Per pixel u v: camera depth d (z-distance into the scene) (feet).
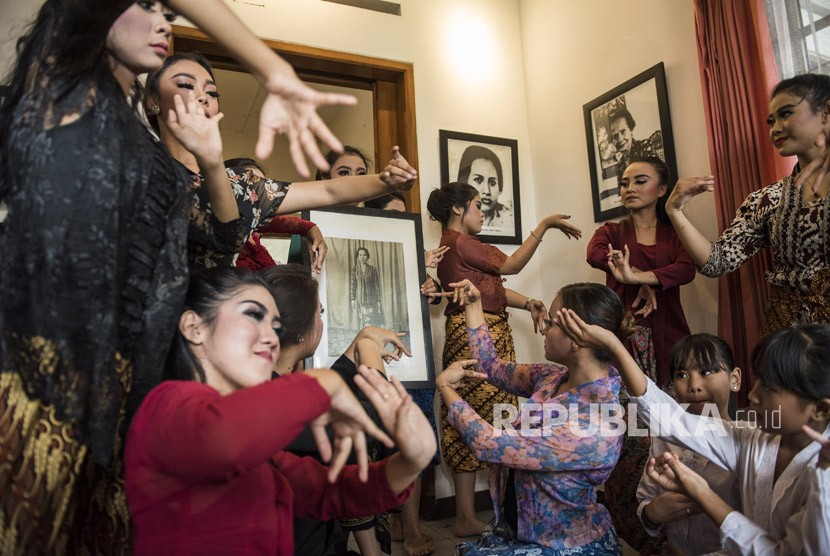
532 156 13.98
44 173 2.70
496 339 10.27
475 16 13.94
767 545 4.16
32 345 2.66
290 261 8.62
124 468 2.80
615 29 11.87
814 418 4.30
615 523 7.44
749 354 8.49
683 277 8.93
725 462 5.03
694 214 10.12
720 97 9.28
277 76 2.70
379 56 12.70
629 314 5.86
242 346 3.23
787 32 8.50
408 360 7.95
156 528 2.76
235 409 2.45
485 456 5.23
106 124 2.87
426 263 9.61
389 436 3.54
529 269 13.47
